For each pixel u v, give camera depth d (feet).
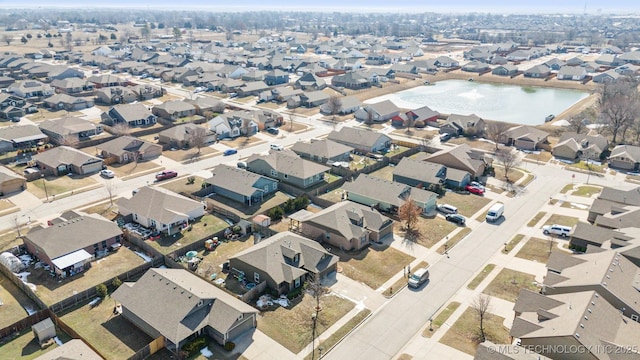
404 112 423.23
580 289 150.71
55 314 151.23
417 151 330.34
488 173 287.48
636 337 130.00
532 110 469.98
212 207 232.73
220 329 139.74
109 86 520.42
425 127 392.88
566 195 257.55
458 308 160.66
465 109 475.31
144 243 194.39
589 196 254.88
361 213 212.64
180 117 405.80
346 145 335.47
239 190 240.73
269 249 176.45
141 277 160.76
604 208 219.41
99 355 130.21
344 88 553.23
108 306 160.45
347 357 138.82
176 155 316.81
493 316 155.12
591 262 164.45
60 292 166.30
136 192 237.86
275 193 255.50
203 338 141.38
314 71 624.59
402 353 140.15
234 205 238.48
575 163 309.83
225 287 170.60
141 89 481.05
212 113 414.82
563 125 390.21
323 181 273.95
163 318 142.61
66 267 173.37
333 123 404.16
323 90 540.11
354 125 400.47
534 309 143.02
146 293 152.46
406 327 151.74
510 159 286.87
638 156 295.89
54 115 412.36
